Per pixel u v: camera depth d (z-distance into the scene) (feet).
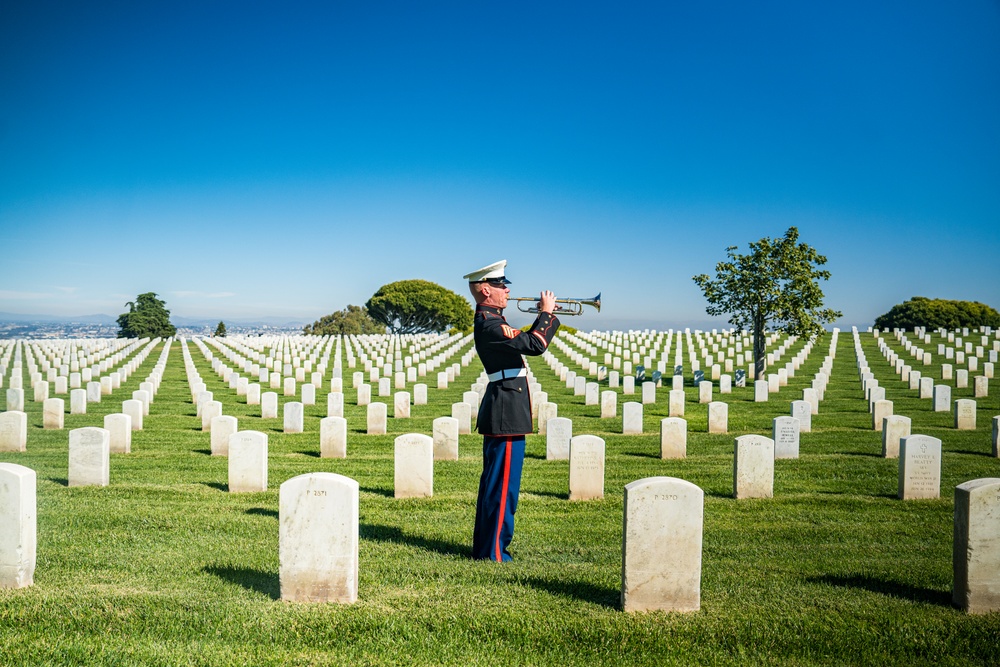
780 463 54.29
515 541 32.42
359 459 57.21
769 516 38.22
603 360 164.04
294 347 205.16
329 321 364.17
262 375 126.93
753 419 84.48
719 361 155.02
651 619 21.47
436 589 24.21
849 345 195.83
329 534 22.52
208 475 49.32
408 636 20.53
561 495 44.29
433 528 34.91
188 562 27.61
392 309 342.64
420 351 183.21
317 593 22.65
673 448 58.54
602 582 25.29
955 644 20.30
